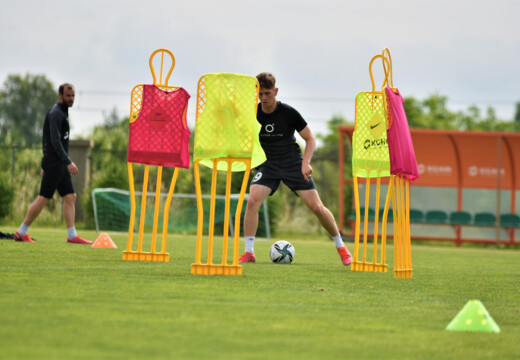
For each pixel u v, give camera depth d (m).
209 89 18.86
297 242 53.50
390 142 20.34
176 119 22.69
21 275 16.91
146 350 9.60
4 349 9.23
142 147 22.77
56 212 63.12
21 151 68.81
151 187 66.19
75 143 63.00
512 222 66.69
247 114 18.92
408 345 10.76
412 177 21.80
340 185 63.00
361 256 35.06
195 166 19.08
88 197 60.97
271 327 11.66
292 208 72.00
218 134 18.75
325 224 25.52
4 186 60.69
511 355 10.36
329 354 9.91
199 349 9.82
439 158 67.75
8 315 11.56
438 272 25.50
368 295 16.39
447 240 65.94
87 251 26.50
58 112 29.59
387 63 21.61
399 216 21.58
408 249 21.80
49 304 12.80
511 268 30.30
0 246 26.81
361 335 11.38
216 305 13.61
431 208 67.81
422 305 15.17
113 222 61.28
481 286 20.28
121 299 13.77
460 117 132.38
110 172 61.81
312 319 12.62
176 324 11.51
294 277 19.66
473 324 12.27
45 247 27.56
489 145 67.00
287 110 24.41
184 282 16.86
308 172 23.89
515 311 15.17
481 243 68.31
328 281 19.03
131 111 22.94
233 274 19.39
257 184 25.12
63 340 9.95
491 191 67.38
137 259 23.39
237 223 19.56
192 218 63.12
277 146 24.84
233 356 9.51
